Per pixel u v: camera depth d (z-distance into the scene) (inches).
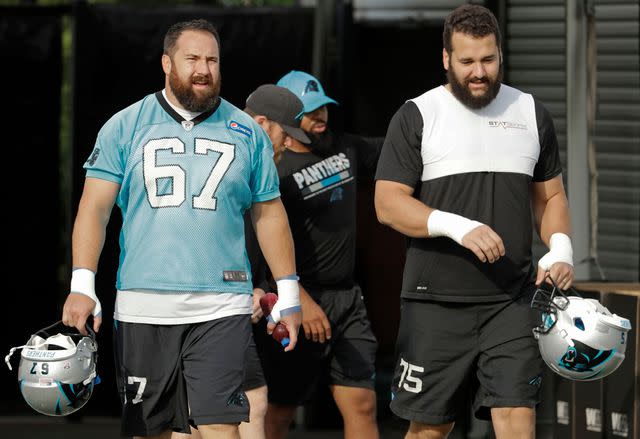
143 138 672.4
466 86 711.7
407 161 730.2
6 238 1264.8
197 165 670.5
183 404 679.1
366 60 1493.6
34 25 1247.5
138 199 671.8
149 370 676.1
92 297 660.1
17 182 1263.5
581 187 1066.7
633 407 876.0
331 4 1200.2
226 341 669.9
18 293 1266.0
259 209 701.9
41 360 644.1
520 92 746.2
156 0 2101.4
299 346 870.4
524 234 726.5
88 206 673.6
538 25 1117.7
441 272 729.0
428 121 725.9
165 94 681.6
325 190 869.8
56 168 1262.3
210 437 668.7
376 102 1502.2
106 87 1214.3
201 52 665.0
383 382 1461.6
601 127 1146.0
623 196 1139.9
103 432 1192.8
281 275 704.4
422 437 766.5
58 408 654.5
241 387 674.2
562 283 705.0
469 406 1107.3
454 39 712.4
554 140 746.2
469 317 730.2
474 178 722.2
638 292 887.1
